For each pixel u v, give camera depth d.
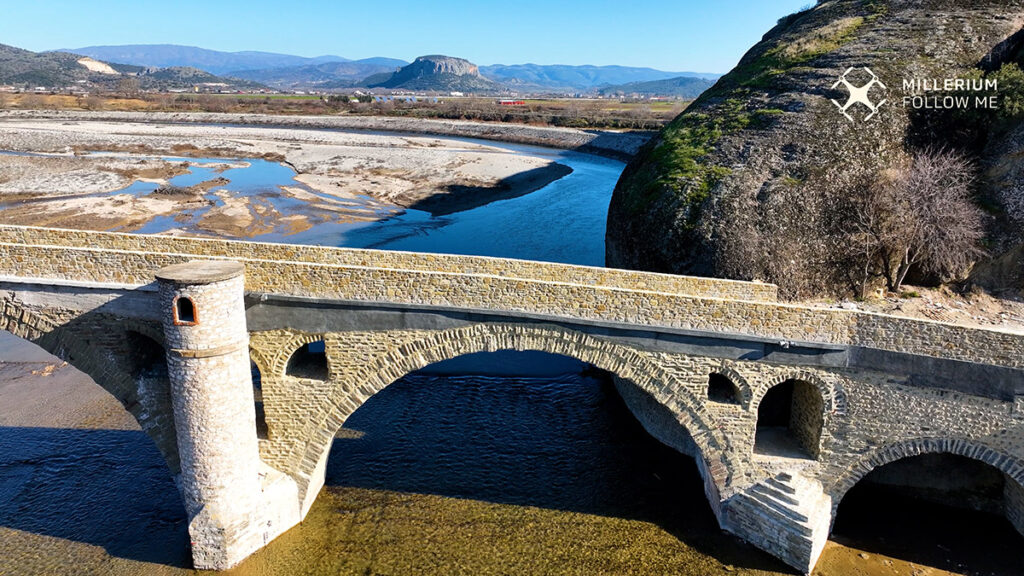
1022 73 30.09
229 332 17.70
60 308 19.94
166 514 22.09
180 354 17.23
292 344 20.20
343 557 20.08
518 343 20.11
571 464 25.72
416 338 19.98
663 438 27.48
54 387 31.52
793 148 31.05
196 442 18.12
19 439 26.64
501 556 20.34
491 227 60.47
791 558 19.56
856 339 18.92
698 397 20.20
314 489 22.55
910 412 19.11
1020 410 18.20
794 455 20.94
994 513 22.05
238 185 74.88
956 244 25.80
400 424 28.56
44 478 24.00
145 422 21.16
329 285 19.56
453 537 21.11
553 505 22.97
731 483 21.06
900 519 21.92
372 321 19.84
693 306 19.22
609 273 23.00
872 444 19.70
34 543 20.53
